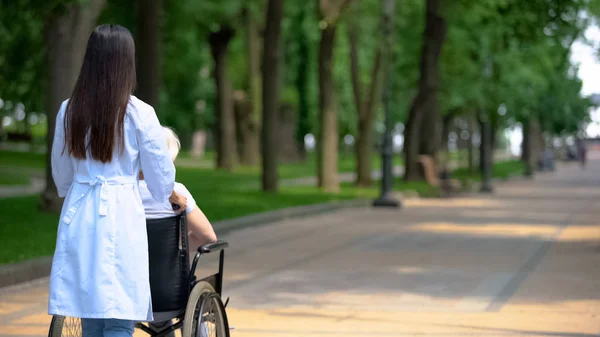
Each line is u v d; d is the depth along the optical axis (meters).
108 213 5.48
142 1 26.11
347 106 64.00
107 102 5.48
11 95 42.34
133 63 5.61
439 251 17.19
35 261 13.15
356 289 12.49
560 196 39.53
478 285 12.91
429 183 39.75
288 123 66.81
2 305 10.98
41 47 34.25
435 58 41.12
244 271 14.23
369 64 51.38
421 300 11.60
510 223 24.17
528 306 11.14
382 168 30.56
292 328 9.70
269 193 30.53
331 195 32.03
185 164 58.59
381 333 9.45
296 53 62.59
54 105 19.94
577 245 18.39
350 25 39.34
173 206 5.99
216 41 50.84
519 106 55.25
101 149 5.48
